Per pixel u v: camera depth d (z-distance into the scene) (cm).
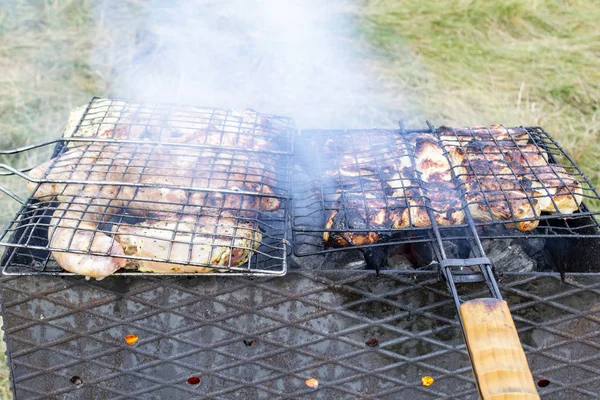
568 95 368
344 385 171
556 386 175
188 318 157
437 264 150
